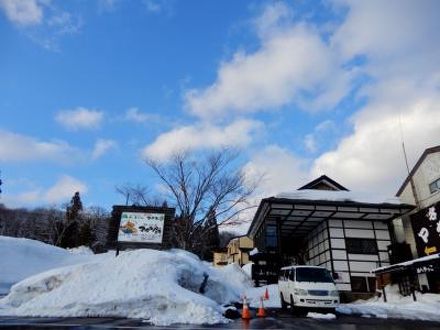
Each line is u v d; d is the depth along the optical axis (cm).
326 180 2602
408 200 2280
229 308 1115
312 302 1232
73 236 4784
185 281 1430
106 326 777
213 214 2755
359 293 2094
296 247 2872
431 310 1380
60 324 798
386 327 896
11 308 1129
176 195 2752
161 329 751
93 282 1204
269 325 898
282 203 2131
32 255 2028
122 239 1720
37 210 5462
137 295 1073
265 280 2261
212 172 2858
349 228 2305
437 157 2047
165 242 1717
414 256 2166
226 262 4600
